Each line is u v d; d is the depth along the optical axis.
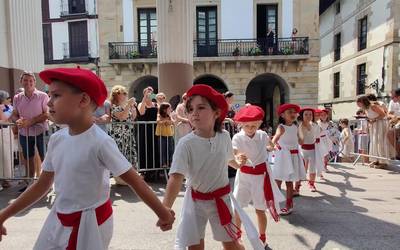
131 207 4.73
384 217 4.44
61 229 1.75
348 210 4.74
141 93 20.94
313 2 19.00
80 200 1.73
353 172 7.49
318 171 5.88
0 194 5.29
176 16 7.52
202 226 2.45
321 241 3.68
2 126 5.48
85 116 1.74
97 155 1.72
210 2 19.45
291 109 4.62
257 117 3.41
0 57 7.65
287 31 19.28
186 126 6.22
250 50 19.11
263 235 3.50
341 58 23.73
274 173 4.57
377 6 18.88
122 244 3.56
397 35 17.42
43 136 5.43
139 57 19.08
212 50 19.64
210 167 2.38
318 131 6.11
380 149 7.80
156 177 6.38
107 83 19.55
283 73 19.33
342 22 23.45
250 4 19.42
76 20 22.59
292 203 4.68
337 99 24.11
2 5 7.76
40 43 8.89
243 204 3.54
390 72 17.67
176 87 7.63
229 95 7.32
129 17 19.30
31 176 5.45
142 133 6.15
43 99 5.31
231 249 2.45
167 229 1.90
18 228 3.95
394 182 6.46
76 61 22.59
